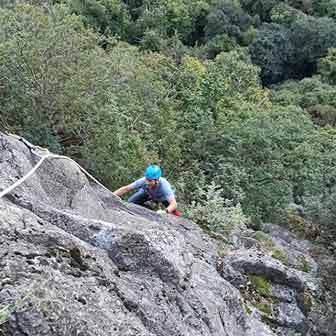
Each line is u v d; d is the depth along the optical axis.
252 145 11.60
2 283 2.45
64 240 3.01
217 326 3.82
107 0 33.75
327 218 8.99
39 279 2.55
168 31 38.31
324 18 41.75
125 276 3.34
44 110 7.75
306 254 8.16
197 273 4.54
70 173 5.00
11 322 2.29
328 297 6.88
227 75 18.52
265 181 11.24
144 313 3.05
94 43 9.66
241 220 7.76
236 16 41.34
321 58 39.16
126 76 9.61
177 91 13.30
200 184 10.41
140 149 8.67
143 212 5.89
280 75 40.38
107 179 7.92
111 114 8.03
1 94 7.79
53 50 7.94
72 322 2.45
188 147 11.91
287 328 6.03
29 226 3.00
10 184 3.85
